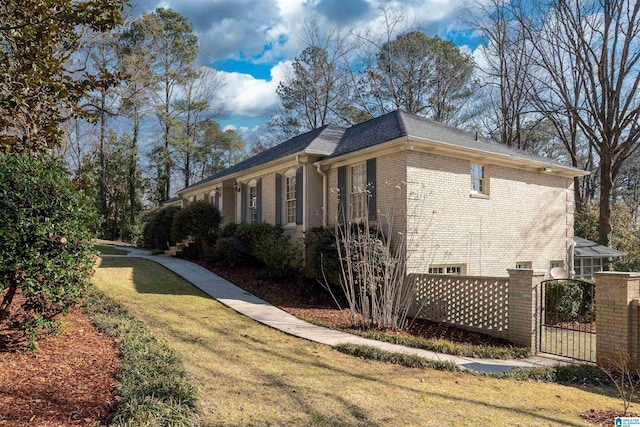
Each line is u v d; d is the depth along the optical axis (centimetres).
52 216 485
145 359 486
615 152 1898
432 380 573
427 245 1180
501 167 1398
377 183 1239
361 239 1047
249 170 1762
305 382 518
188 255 1933
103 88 610
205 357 591
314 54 3281
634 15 1788
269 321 908
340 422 402
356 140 1410
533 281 848
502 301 919
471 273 1280
